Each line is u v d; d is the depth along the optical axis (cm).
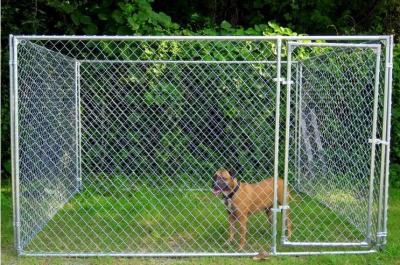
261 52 654
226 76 700
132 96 728
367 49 502
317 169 650
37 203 524
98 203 619
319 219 580
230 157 730
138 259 457
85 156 748
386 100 455
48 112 563
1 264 440
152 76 709
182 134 731
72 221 580
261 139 721
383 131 459
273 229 458
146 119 737
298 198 679
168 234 528
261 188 501
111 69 739
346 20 991
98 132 704
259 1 944
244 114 717
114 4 808
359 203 521
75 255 459
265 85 705
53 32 866
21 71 478
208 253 461
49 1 810
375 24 995
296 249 482
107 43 704
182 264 445
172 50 709
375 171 500
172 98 705
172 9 959
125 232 527
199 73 683
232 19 978
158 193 693
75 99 694
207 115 726
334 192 595
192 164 731
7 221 564
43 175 548
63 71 606
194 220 584
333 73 583
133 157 738
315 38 434
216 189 480
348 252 463
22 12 841
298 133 695
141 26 753
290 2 941
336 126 584
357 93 532
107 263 447
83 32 830
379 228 467
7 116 785
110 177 737
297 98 668
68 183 670
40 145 544
